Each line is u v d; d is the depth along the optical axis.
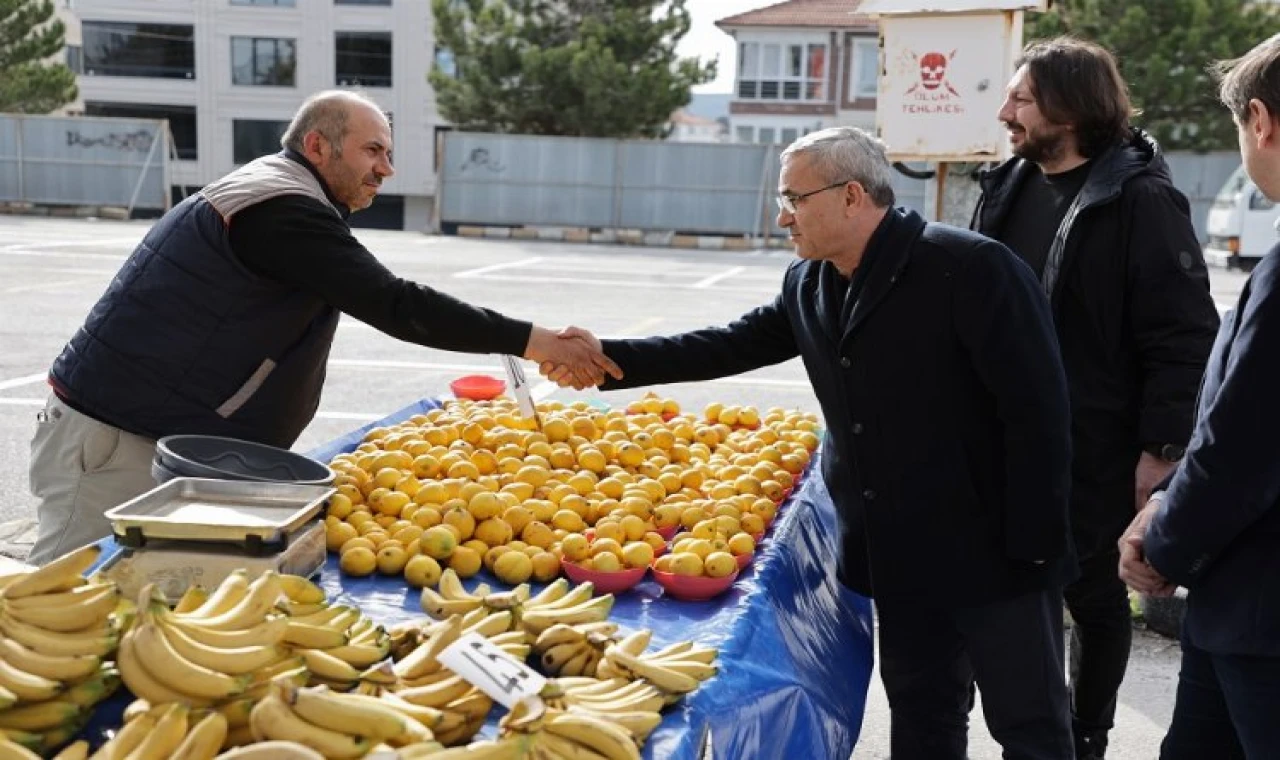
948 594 3.03
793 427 4.83
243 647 2.04
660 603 2.98
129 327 3.41
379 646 2.34
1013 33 5.12
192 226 3.38
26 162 27.50
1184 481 2.35
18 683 1.86
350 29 39.75
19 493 6.51
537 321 13.02
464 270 18.42
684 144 26.08
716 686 2.48
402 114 40.12
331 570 3.01
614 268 19.62
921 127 5.32
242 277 3.36
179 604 2.28
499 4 30.52
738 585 3.12
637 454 3.90
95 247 19.50
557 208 26.80
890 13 5.24
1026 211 3.76
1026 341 2.86
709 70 31.14
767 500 3.61
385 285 3.33
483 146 26.77
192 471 2.83
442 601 2.68
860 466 3.07
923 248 2.92
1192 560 2.34
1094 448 3.52
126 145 27.53
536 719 1.92
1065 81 3.45
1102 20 26.06
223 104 40.38
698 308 14.61
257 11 39.66
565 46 30.20
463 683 2.17
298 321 3.47
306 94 40.19
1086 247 3.43
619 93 29.64
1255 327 2.21
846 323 3.01
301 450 7.60
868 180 2.92
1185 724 2.63
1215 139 26.64
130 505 2.58
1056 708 3.12
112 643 2.02
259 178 3.32
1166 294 3.33
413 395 9.37
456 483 3.31
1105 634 3.71
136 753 1.78
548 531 3.18
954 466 2.98
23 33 32.19
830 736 3.07
